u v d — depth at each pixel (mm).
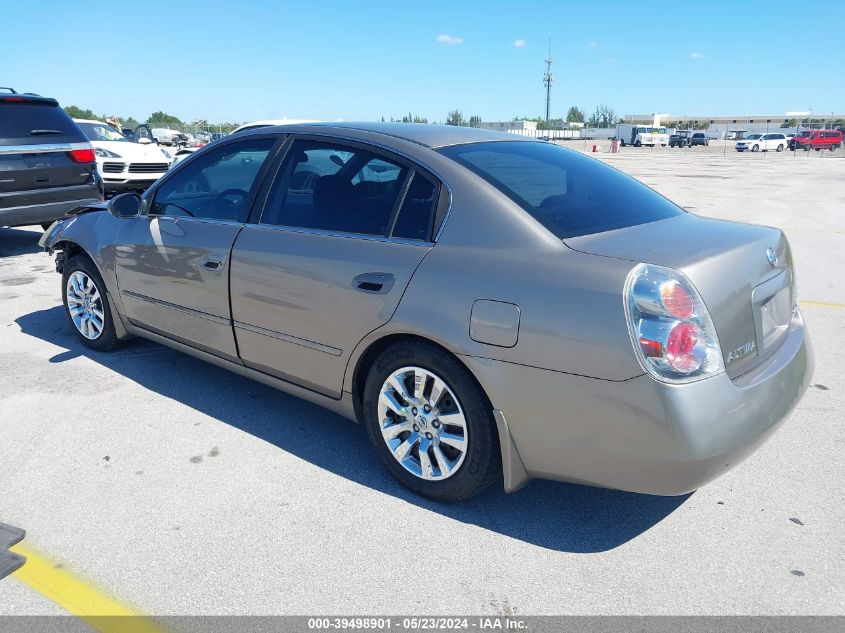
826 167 33656
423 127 3557
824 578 2604
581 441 2584
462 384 2803
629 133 72312
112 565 2637
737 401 2500
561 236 2717
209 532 2844
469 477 2896
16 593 2484
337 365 3244
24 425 3777
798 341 3053
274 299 3416
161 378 4445
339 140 3404
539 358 2582
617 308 2447
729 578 2604
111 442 3602
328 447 3584
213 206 3840
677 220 3189
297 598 2473
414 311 2867
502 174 3062
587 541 2830
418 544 2789
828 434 3787
